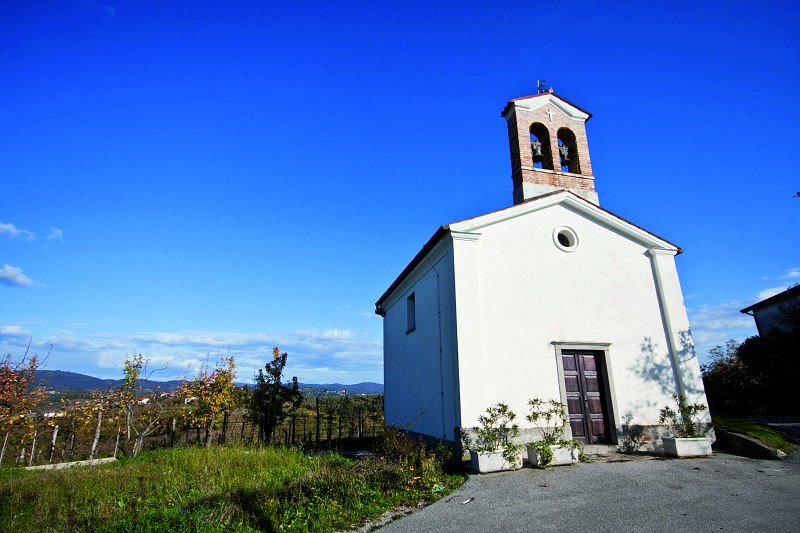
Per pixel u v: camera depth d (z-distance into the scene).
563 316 11.71
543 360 11.23
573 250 12.39
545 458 9.41
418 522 6.58
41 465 13.19
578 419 11.23
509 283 11.53
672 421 11.53
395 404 16.34
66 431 17.25
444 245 11.96
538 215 12.38
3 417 14.48
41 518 7.02
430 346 12.70
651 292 12.74
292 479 8.89
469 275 11.16
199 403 16.50
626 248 12.93
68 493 8.38
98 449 17.39
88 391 17.17
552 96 14.84
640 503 6.92
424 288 13.59
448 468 9.79
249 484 8.48
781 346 19.47
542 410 10.84
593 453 10.84
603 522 6.17
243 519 6.73
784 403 18.42
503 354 10.95
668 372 12.10
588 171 14.45
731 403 19.50
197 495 7.93
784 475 8.52
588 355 11.83
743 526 5.89
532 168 13.91
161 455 12.86
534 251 12.01
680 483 8.01
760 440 10.61
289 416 17.62
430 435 12.23
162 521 6.54
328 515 6.94
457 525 6.35
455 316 10.87
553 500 7.21
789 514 6.30
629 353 11.97
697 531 5.77
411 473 8.78
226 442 15.95
